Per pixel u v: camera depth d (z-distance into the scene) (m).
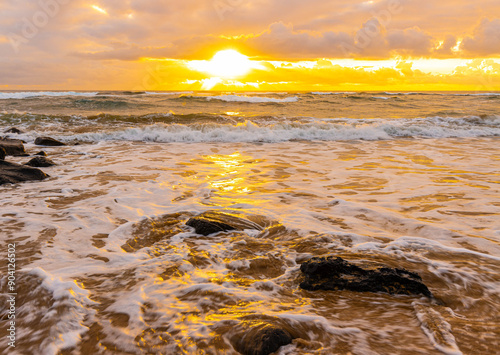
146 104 23.12
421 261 3.13
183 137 11.68
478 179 6.25
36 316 2.32
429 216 4.35
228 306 2.47
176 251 3.41
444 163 7.77
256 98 27.55
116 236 3.76
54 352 1.99
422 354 1.95
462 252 3.31
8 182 5.87
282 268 3.09
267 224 4.12
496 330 2.16
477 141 11.27
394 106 24.19
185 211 4.57
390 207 4.72
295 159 8.34
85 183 6.01
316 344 2.03
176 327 2.21
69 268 3.02
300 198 5.16
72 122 14.84
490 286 2.73
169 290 2.69
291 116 17.03
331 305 2.51
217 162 7.96
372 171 6.99
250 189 5.67
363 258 3.18
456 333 2.13
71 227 4.00
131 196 5.25
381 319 2.32
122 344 2.06
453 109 21.94
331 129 12.48
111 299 2.55
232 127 12.89
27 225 4.03
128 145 10.47
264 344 1.96
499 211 4.51
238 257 3.28
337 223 4.13
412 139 11.75
